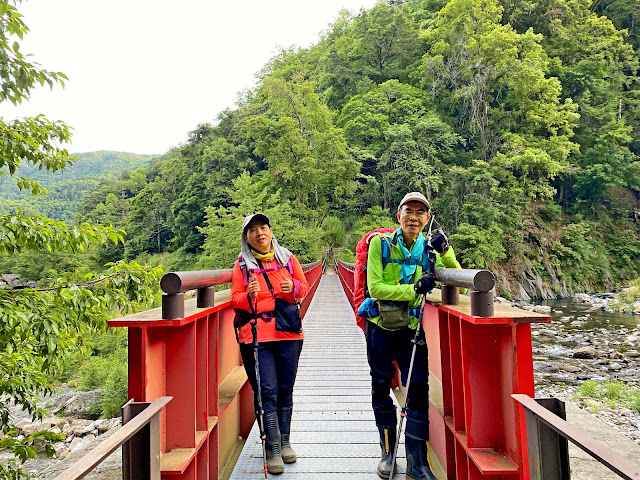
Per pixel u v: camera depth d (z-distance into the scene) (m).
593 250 33.16
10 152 3.37
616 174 35.31
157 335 1.85
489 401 1.84
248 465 2.65
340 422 3.45
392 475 2.33
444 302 2.15
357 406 3.89
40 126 3.70
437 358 2.70
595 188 36.41
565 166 33.53
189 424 1.88
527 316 1.61
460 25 36.00
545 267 31.44
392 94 39.16
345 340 7.29
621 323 16.86
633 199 38.53
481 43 34.09
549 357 11.92
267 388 2.44
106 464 2.84
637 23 46.38
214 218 23.48
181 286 1.72
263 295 2.47
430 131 35.84
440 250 2.21
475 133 36.06
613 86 40.88
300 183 32.56
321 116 34.81
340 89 46.69
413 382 2.21
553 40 41.28
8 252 3.38
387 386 2.37
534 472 1.26
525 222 33.19
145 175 85.19
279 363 2.58
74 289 3.36
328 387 4.55
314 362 5.76
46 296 3.40
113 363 13.59
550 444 1.24
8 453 8.38
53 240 3.53
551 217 35.03
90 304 3.46
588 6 43.25
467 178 31.64
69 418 10.95
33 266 34.31
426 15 48.56
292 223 24.23
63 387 13.79
